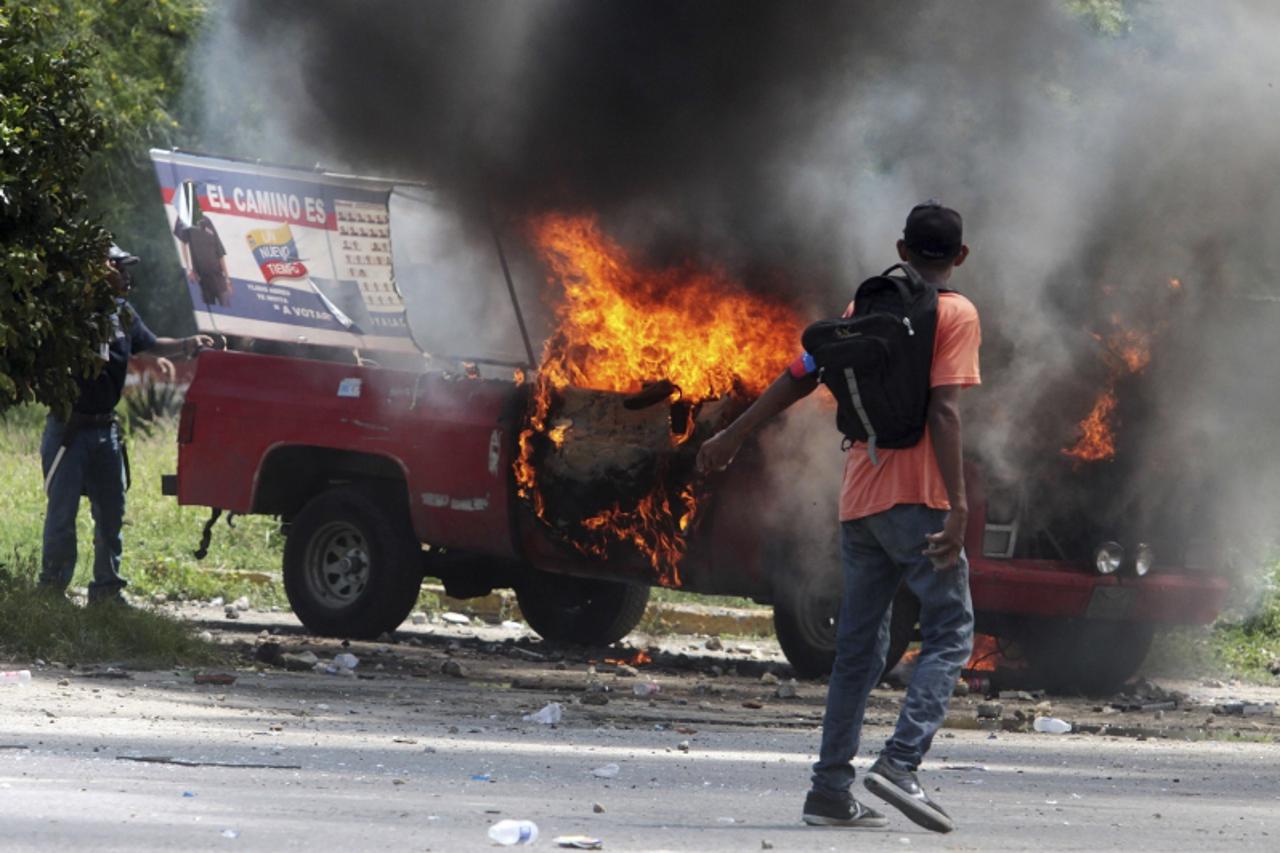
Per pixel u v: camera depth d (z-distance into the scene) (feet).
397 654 114.83
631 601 129.49
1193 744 89.86
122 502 111.04
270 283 131.54
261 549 154.71
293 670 103.35
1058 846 53.01
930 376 54.19
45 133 102.73
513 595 145.48
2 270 97.60
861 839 52.90
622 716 90.02
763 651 134.00
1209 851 53.16
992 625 113.09
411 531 120.57
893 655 105.40
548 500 112.06
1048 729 94.32
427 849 47.60
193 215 131.64
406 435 117.60
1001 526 105.91
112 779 58.23
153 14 231.91
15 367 101.35
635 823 54.13
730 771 69.21
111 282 107.04
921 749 54.24
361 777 62.28
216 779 59.72
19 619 96.73
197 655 101.04
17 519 154.51
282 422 122.52
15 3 105.91
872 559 55.62
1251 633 141.28
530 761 69.15
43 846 45.60
